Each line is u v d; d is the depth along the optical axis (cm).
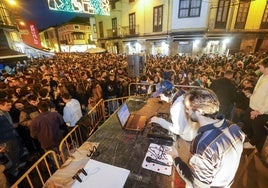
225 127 111
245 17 1525
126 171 168
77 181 158
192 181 118
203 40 1469
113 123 267
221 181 110
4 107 312
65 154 298
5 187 233
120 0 2077
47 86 518
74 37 4056
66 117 357
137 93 524
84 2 1017
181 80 648
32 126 286
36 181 296
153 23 1738
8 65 1212
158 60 1238
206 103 109
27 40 1945
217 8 1407
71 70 862
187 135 198
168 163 176
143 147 204
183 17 1481
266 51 1573
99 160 184
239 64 831
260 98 310
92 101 496
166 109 314
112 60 1361
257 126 317
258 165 216
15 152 294
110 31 2461
